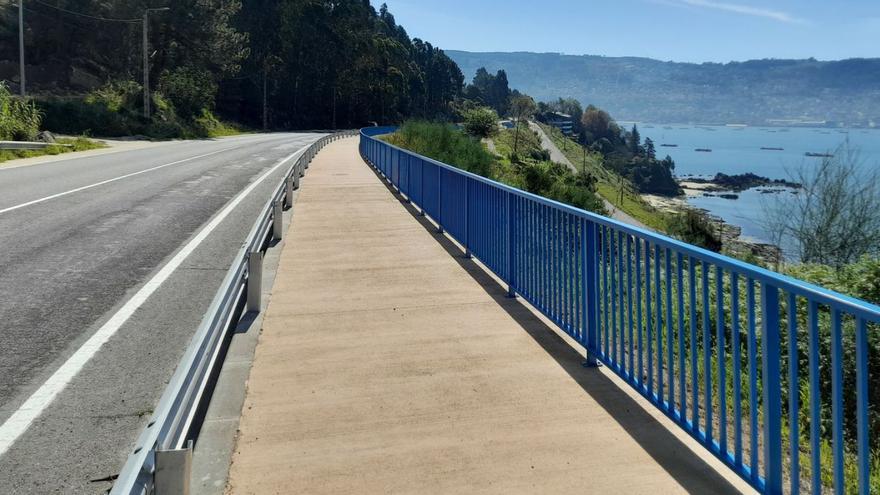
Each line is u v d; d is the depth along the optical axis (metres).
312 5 109.06
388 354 4.95
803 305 6.93
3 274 7.35
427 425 3.76
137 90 53.75
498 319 5.86
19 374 4.52
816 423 2.57
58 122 43.03
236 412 3.92
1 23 62.47
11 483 3.16
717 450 3.23
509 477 3.19
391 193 16.33
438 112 186.12
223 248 9.14
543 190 50.00
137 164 23.84
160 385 4.39
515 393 4.22
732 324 3.09
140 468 2.22
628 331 4.16
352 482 3.15
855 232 14.52
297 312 6.04
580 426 3.74
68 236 9.74
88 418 3.88
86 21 62.31
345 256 8.62
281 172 22.27
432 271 7.79
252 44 93.62
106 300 6.41
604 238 4.51
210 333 3.81
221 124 75.44
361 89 124.81
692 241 28.52
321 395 4.18
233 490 3.06
